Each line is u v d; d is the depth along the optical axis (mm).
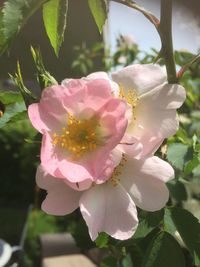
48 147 105
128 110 108
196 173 143
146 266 121
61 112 108
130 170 111
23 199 920
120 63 355
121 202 108
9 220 824
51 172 103
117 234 106
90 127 108
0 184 919
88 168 105
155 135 110
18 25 115
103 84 106
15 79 120
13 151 893
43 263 515
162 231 124
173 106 112
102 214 107
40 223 728
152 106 112
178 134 151
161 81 114
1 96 129
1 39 114
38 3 117
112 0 130
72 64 359
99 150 107
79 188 104
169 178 109
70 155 107
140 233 124
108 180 110
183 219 125
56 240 547
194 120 238
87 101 107
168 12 127
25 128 868
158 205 109
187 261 136
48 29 126
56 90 107
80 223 146
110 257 143
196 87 250
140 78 114
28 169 890
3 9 114
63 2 122
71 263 506
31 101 118
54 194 109
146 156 111
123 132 104
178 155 129
